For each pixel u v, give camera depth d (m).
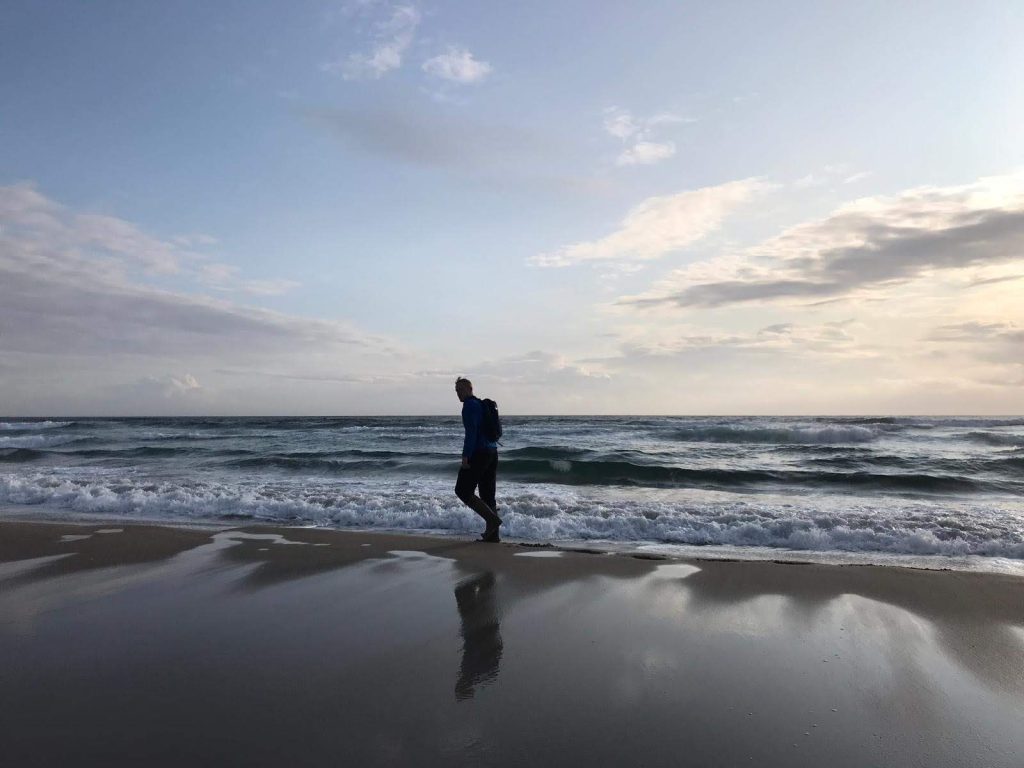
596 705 2.93
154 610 4.32
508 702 2.95
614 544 6.82
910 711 2.91
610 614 4.25
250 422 60.06
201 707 2.87
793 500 9.98
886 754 2.54
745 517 7.70
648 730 2.70
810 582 5.00
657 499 9.99
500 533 7.40
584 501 8.82
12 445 24.27
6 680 3.16
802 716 2.85
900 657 3.53
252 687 3.09
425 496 9.45
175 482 11.55
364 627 3.99
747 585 4.92
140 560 5.79
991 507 9.07
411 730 2.67
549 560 5.82
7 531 7.13
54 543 6.48
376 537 6.95
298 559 5.85
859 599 4.56
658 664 3.41
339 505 8.74
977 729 2.75
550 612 4.29
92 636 3.80
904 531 6.91
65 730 2.64
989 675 3.31
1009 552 6.41
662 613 4.27
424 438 26.67
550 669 3.34
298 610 4.33
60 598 4.60
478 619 4.14
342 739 2.59
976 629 3.96
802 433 24.34
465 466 6.86
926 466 15.12
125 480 11.95
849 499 10.18
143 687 3.08
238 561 5.75
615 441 24.17
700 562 5.70
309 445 23.09
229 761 2.40
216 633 3.87
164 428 38.88
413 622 4.09
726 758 2.49
